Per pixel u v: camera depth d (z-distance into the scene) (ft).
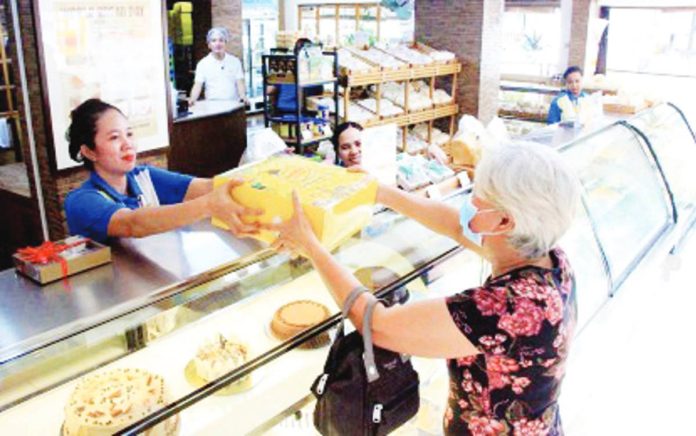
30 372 4.37
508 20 36.70
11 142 22.89
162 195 7.33
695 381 11.18
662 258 12.76
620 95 15.84
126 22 14.11
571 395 9.80
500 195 4.27
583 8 31.22
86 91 13.70
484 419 4.66
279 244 4.84
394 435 6.79
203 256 5.72
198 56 28.45
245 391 5.83
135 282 5.17
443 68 23.03
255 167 5.39
